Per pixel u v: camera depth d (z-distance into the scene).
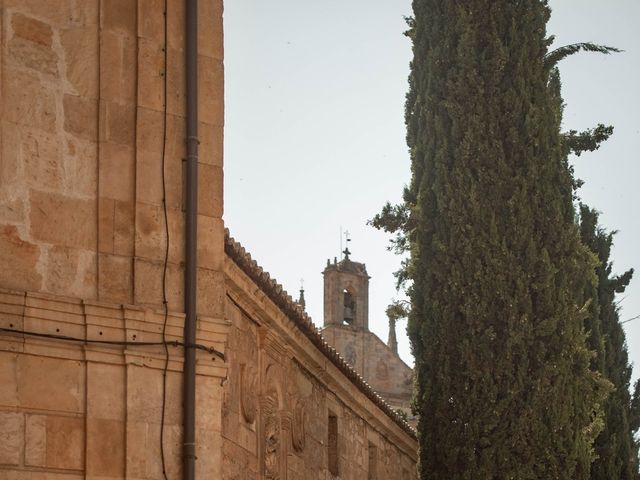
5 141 25.97
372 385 142.75
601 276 61.16
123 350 26.16
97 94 27.14
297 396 46.47
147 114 27.55
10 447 24.89
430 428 44.69
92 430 25.66
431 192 46.25
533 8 47.41
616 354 60.34
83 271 26.34
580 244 46.16
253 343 41.59
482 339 44.34
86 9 27.38
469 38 46.78
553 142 46.66
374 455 58.62
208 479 26.77
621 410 58.22
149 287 26.88
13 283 25.56
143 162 27.31
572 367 45.19
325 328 143.00
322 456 49.72
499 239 45.19
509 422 43.88
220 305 27.78
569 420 44.56
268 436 42.41
